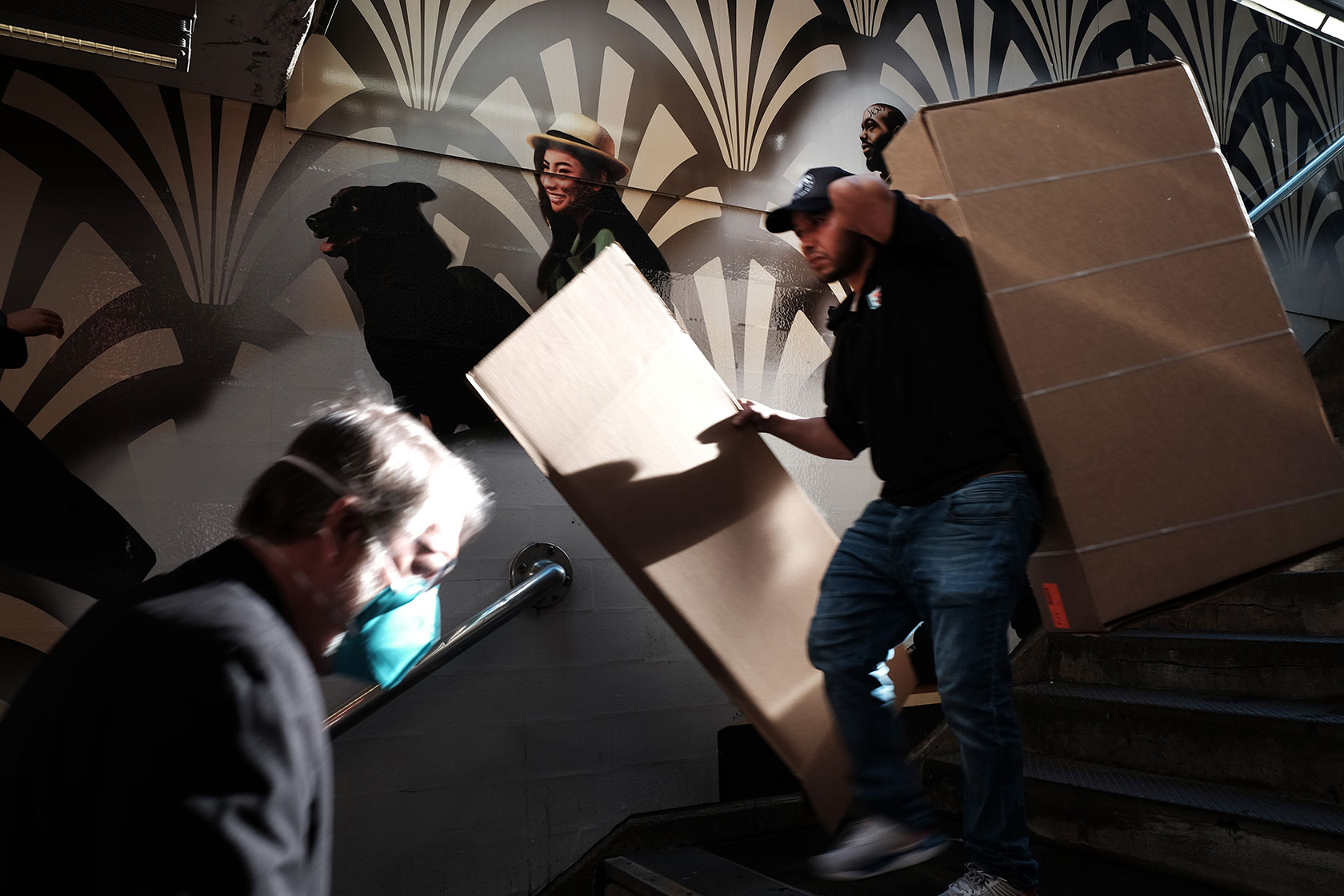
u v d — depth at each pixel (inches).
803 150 109.5
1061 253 56.7
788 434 69.6
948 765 86.9
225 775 19.6
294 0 64.6
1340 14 117.3
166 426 76.3
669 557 65.0
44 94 75.0
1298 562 55.2
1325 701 71.7
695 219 101.7
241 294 80.3
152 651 21.0
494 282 90.4
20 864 20.0
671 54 102.8
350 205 85.4
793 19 111.0
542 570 85.6
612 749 89.3
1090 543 53.6
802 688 66.3
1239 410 56.6
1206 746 70.8
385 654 29.5
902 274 55.7
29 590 70.4
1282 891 57.4
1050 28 130.9
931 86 119.6
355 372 83.4
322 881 22.5
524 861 84.2
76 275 74.7
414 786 81.1
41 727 21.3
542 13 96.0
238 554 25.0
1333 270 152.9
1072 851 72.0
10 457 70.9
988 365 53.9
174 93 79.7
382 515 26.0
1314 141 154.9
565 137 95.5
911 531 53.8
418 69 89.4
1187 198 59.1
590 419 66.7
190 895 18.3
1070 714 82.3
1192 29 144.0
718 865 79.1
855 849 54.7
